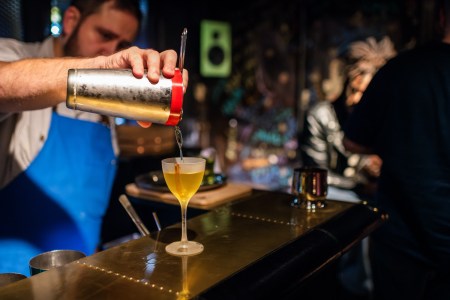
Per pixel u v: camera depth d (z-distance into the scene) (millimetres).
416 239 1726
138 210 1744
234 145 5219
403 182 1722
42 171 1714
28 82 1152
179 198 1087
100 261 984
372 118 1828
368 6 4059
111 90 1005
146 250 1059
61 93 1182
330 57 4391
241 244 1096
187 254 1015
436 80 1628
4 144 1612
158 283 861
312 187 1437
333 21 4340
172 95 1035
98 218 1927
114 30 1733
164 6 4613
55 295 805
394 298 1820
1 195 1651
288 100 4781
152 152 2684
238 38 5102
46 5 3338
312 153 3018
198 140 5160
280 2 4730
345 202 1542
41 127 1680
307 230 1210
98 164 1886
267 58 4898
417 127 1670
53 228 1758
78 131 1799
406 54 1744
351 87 2979
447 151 1622
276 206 1481
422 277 1726
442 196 1646
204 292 816
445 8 1686
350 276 2934
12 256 1678
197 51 5023
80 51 1768
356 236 1273
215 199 1517
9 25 3168
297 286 961
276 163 4926
